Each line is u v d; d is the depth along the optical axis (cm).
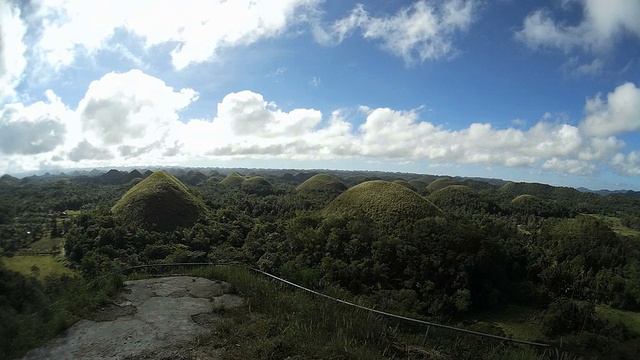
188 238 3356
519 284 3234
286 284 812
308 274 997
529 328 2611
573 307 2725
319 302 666
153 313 639
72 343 525
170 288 786
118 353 497
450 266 2952
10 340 506
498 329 2286
